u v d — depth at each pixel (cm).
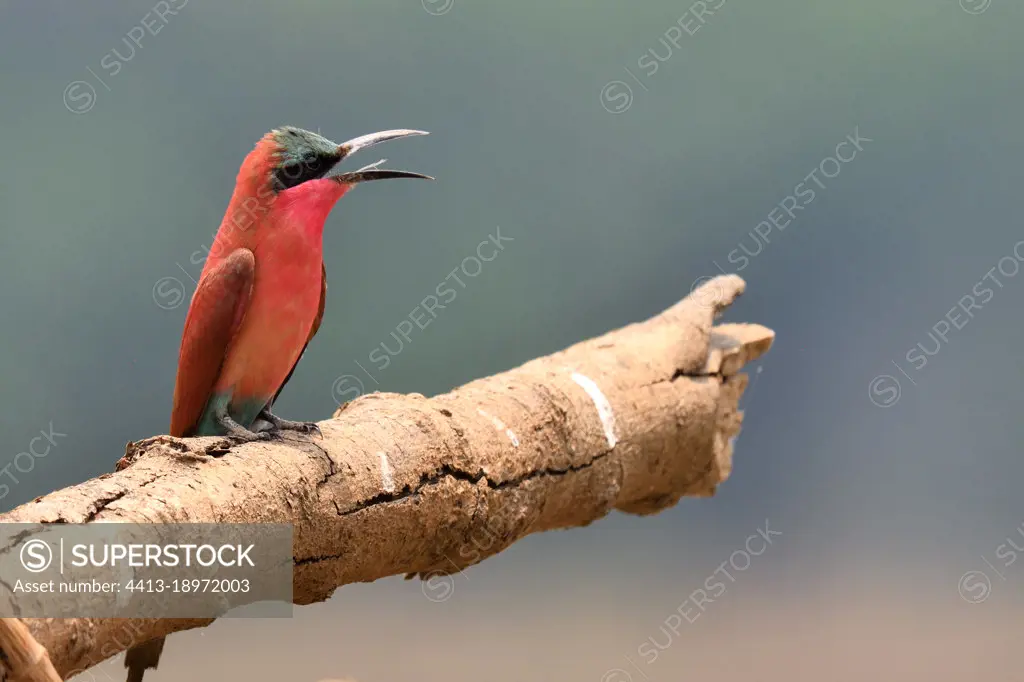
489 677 1130
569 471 659
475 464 579
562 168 1616
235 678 1106
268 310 555
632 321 1606
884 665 1158
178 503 421
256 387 570
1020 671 1135
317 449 506
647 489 776
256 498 457
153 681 1073
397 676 1120
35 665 319
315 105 1541
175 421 580
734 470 1599
